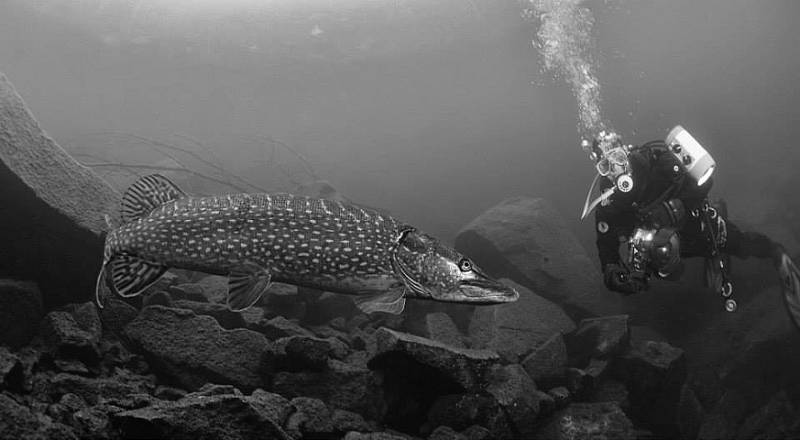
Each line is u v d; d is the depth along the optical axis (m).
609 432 3.50
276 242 1.80
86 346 2.58
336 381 2.96
